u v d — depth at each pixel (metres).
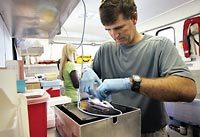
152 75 0.78
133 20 0.77
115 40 0.84
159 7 2.64
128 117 0.53
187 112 1.47
